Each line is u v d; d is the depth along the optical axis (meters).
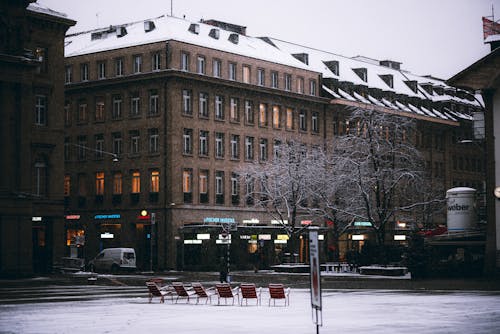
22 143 61.47
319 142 95.06
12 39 61.62
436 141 113.50
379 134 67.69
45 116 67.25
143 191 81.88
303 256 89.56
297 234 77.25
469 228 57.88
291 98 92.44
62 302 38.59
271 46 97.88
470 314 30.16
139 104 82.81
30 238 60.53
